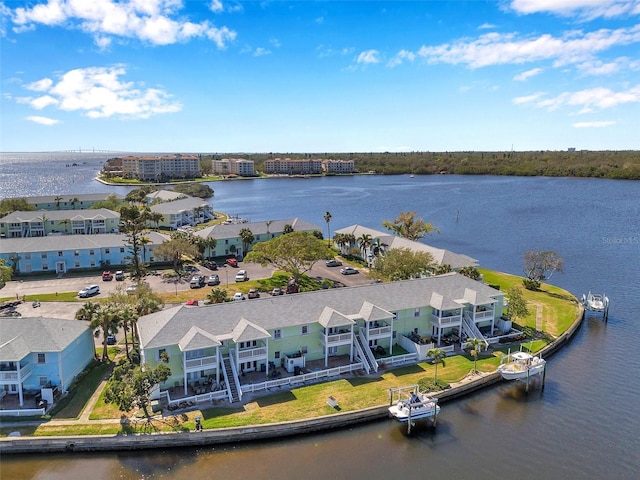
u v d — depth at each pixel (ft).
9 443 126.41
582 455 128.67
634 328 221.05
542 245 401.49
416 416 139.13
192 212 492.13
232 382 155.12
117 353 177.99
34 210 452.76
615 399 157.48
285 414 139.13
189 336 150.41
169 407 142.00
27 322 153.58
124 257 308.19
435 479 118.42
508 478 119.34
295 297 177.99
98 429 131.23
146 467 122.31
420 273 243.19
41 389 144.46
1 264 253.44
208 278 281.33
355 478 118.32
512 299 206.90
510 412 149.18
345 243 349.20
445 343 188.75
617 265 336.29
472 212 580.71
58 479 118.01
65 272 297.53
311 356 174.60
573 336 210.38
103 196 524.93
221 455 126.72
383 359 172.86
